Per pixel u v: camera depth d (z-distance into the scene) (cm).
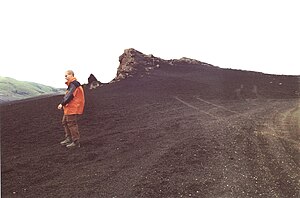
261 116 995
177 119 939
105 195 465
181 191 473
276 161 590
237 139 717
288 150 651
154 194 466
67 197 459
